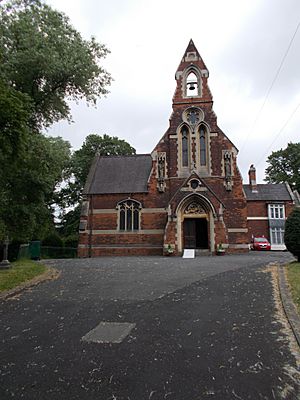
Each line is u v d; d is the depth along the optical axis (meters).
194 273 12.91
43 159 15.42
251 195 44.75
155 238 27.92
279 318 6.85
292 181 52.88
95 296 9.33
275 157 56.97
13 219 17.33
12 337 6.18
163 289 9.98
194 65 30.17
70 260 22.36
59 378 4.45
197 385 4.18
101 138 46.06
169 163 28.84
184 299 8.68
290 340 5.64
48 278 12.88
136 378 4.40
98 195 29.72
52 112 16.88
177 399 3.86
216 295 9.02
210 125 28.67
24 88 14.58
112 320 7.04
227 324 6.58
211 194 25.77
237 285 10.26
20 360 5.08
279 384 4.17
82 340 5.89
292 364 4.73
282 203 43.56
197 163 28.25
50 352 5.38
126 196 29.16
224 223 25.61
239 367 4.67
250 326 6.42
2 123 8.62
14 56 13.27
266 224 43.19
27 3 14.58
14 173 13.05
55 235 35.75
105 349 5.45
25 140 9.30
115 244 28.45
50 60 14.16
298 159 53.09
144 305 8.19
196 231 26.77
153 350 5.36
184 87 29.81
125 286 10.63
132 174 31.48
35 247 25.97
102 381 4.34
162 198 28.50
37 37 13.77
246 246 26.52
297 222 15.34
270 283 10.43
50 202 43.09
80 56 15.48
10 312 7.96
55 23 15.41
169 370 4.62
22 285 11.30
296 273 11.49
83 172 44.56
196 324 6.63
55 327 6.70
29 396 3.98
